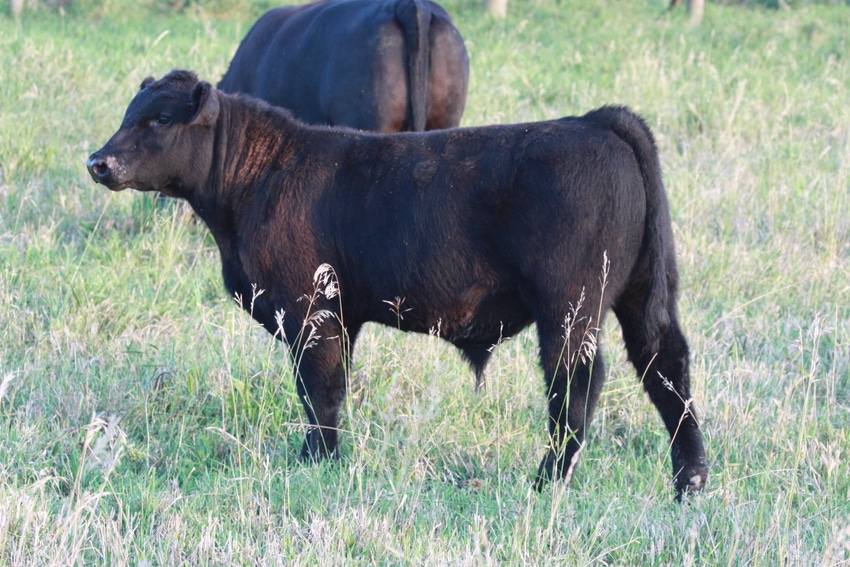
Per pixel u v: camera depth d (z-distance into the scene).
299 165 16.59
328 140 16.86
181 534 13.38
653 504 14.81
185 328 21.58
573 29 59.41
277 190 16.55
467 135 16.03
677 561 13.19
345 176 16.34
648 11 69.06
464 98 27.75
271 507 14.43
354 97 26.47
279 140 16.97
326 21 27.39
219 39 52.97
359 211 16.11
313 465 15.91
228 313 21.16
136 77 42.06
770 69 47.16
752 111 39.59
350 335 17.11
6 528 13.02
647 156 15.23
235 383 17.72
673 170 32.78
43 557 12.53
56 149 32.50
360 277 16.36
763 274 24.94
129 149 16.72
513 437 17.48
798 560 12.81
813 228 27.92
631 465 16.73
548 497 14.92
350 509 14.01
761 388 19.12
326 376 16.58
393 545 13.31
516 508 14.56
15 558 12.52
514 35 56.16
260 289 16.69
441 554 12.76
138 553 12.80
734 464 16.08
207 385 18.58
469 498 15.25
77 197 28.56
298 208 16.34
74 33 56.41
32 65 42.41
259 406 17.45
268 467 15.18
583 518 14.30
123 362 19.66
